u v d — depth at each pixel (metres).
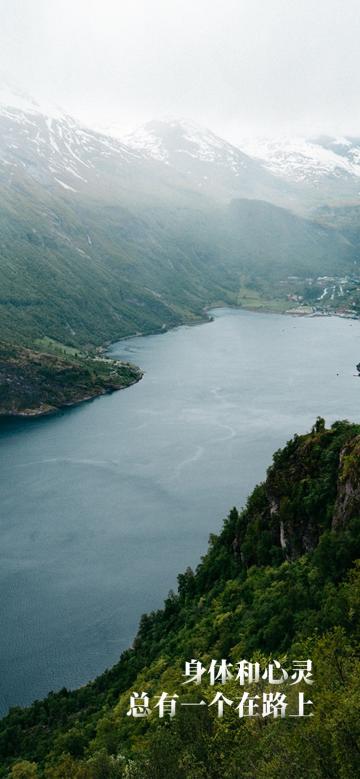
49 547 161.88
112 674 100.81
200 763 47.00
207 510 177.62
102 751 66.31
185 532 165.88
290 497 87.44
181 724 53.09
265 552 90.25
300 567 75.56
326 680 42.38
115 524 172.38
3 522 175.88
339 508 74.00
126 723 74.19
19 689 114.75
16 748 90.25
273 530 90.56
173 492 190.88
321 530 77.19
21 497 192.62
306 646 50.81
